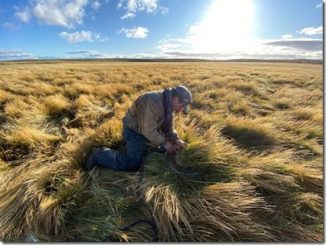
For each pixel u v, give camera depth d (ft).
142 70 64.69
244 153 13.09
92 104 23.13
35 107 21.40
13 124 18.25
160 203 9.08
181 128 13.93
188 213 9.07
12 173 11.48
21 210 9.30
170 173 10.68
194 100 24.58
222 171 11.00
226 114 20.81
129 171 11.45
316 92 29.78
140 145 11.76
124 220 8.96
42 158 13.10
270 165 11.54
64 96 27.66
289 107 25.12
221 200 9.43
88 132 15.37
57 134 17.26
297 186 10.50
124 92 30.14
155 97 11.10
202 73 53.72
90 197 9.84
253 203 9.54
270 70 64.28
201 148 11.80
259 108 24.59
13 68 69.82
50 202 9.26
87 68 72.79
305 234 8.75
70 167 11.51
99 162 11.53
